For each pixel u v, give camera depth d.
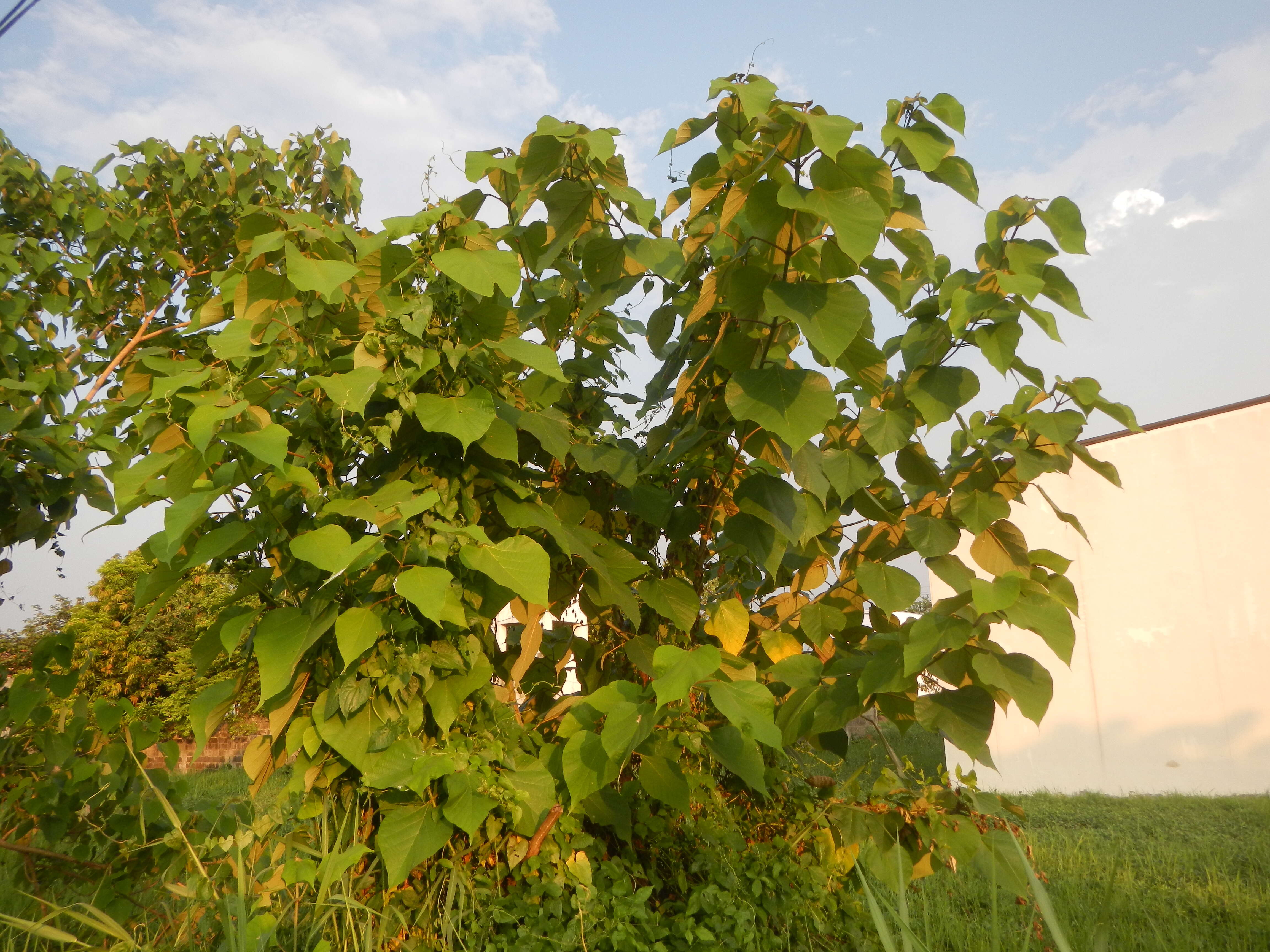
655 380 2.66
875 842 2.38
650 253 2.33
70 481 3.83
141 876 2.45
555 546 2.44
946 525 2.43
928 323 2.44
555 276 2.81
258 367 1.92
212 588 12.53
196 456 1.80
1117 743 9.95
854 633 2.76
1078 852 5.17
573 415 2.77
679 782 2.17
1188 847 5.88
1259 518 9.55
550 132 2.20
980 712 2.16
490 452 2.04
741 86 1.89
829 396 1.98
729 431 2.35
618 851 2.49
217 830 2.39
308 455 1.99
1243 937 3.48
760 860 2.35
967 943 2.60
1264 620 9.36
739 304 2.03
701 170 2.46
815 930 2.34
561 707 2.32
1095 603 10.38
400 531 1.90
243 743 11.74
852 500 2.52
